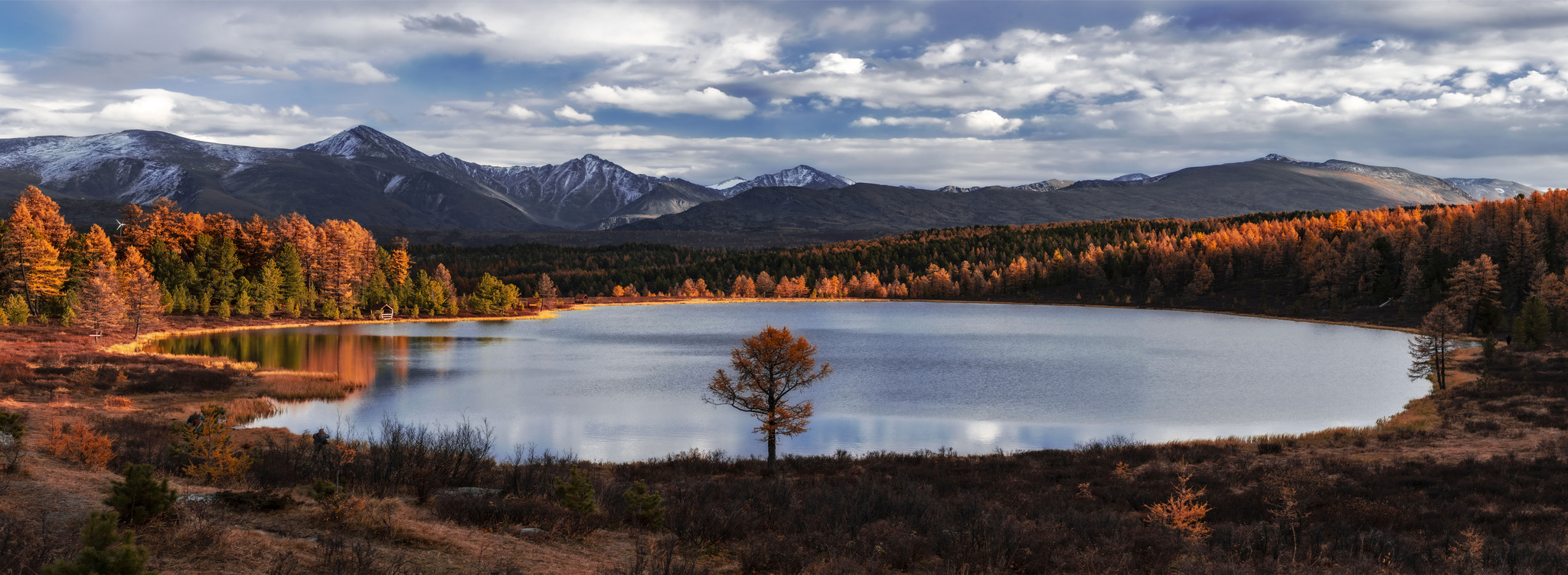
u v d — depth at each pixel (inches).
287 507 666.2
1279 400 2502.5
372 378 2839.6
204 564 472.7
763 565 643.5
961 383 2859.3
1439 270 6752.0
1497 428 1745.8
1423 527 944.3
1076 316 7273.6
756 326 5915.4
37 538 477.1
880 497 983.0
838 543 732.7
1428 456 1443.2
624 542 708.7
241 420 1883.6
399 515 698.2
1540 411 1937.7
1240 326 5984.3
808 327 5866.1
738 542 731.4
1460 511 1019.3
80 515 554.3
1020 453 1592.0
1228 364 3506.4
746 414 2190.0
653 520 788.0
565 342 4495.6
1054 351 4001.0
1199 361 3595.0
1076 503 1083.9
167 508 550.6
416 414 2105.1
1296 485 1136.2
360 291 6230.3
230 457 826.8
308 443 1346.0
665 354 3863.2
